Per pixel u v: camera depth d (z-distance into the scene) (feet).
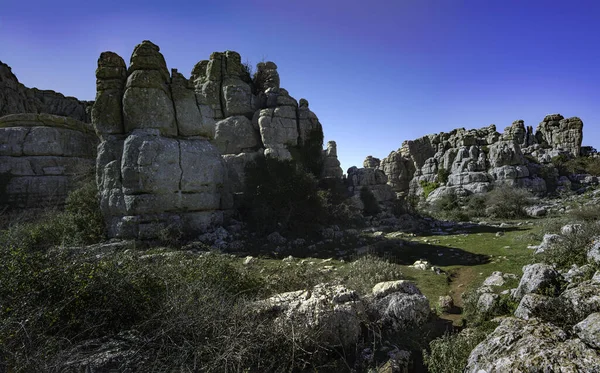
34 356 12.38
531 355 11.09
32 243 34.68
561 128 137.59
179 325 15.35
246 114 78.59
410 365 15.62
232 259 35.99
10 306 14.38
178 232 44.73
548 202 92.79
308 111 80.64
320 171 79.92
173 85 51.44
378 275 28.48
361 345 17.10
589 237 27.48
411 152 154.51
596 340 11.00
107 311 16.53
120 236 43.86
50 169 67.51
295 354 15.43
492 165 115.14
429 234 59.06
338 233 53.21
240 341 14.74
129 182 44.65
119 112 48.96
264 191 53.98
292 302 18.30
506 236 51.26
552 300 14.87
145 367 13.80
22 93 100.83
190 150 49.34
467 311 21.26
